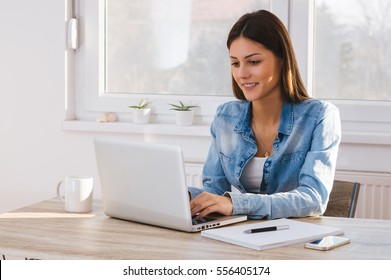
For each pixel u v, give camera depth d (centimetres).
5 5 331
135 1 325
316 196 195
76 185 198
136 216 184
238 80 216
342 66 300
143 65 327
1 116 338
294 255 150
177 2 320
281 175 217
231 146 226
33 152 335
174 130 309
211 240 165
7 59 334
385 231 175
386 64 294
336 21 298
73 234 170
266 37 210
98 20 326
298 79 221
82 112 334
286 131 215
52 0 325
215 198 185
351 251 154
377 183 283
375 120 292
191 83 322
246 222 184
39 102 331
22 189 338
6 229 175
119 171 185
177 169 170
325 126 212
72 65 332
